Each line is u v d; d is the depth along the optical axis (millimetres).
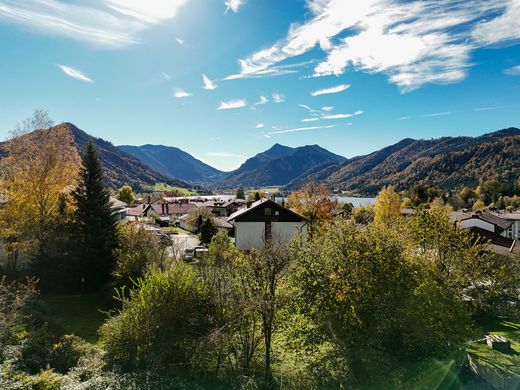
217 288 13328
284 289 12602
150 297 12586
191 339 12297
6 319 13891
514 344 18203
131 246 24938
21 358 11438
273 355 13438
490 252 23250
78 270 24141
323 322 11664
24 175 25234
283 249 13102
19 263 27094
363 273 11914
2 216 24234
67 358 12516
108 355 12219
